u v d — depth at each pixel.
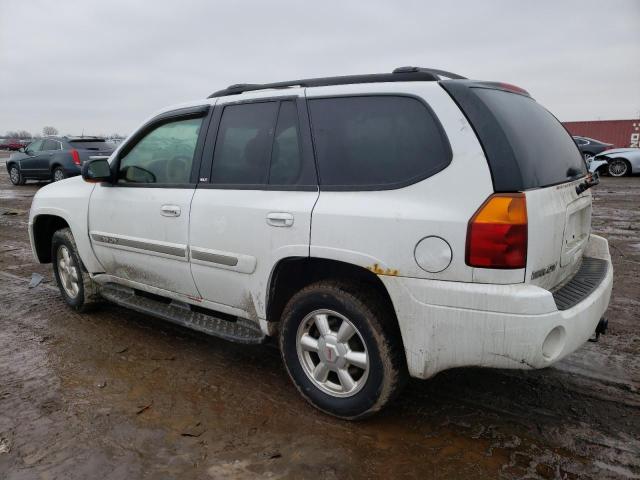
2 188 17.33
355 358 2.83
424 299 2.49
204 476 2.50
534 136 2.74
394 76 2.80
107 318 4.72
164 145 3.78
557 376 3.43
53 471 2.55
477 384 3.34
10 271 6.53
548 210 2.51
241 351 3.96
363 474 2.50
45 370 3.67
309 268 3.10
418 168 2.56
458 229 2.39
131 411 3.10
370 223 2.61
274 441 2.77
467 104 2.51
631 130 32.31
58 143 16.42
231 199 3.23
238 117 3.36
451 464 2.56
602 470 2.50
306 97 3.04
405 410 3.05
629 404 3.07
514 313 2.31
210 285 3.44
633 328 4.22
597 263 3.31
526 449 2.67
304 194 2.92
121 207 3.95
